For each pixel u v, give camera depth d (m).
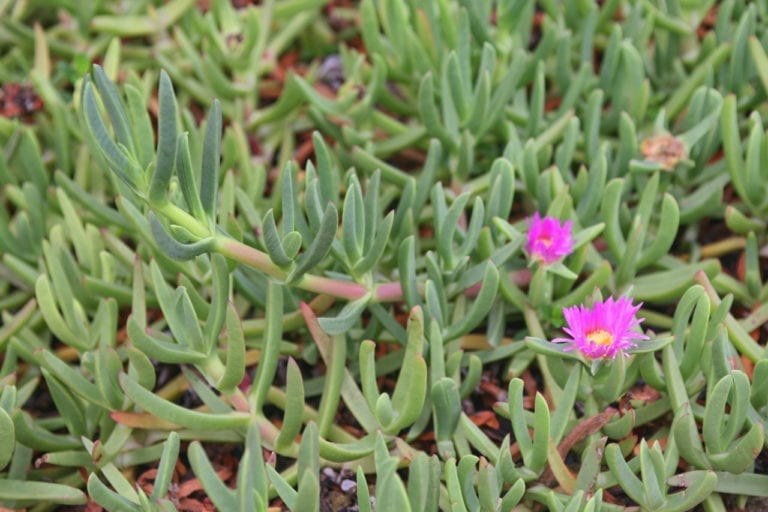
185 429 1.00
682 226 1.09
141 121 0.95
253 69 1.15
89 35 1.19
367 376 0.97
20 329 1.04
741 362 1.00
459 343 1.02
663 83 1.15
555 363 0.98
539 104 1.08
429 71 1.05
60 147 1.10
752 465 0.97
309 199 0.97
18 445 1.00
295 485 0.98
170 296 0.98
